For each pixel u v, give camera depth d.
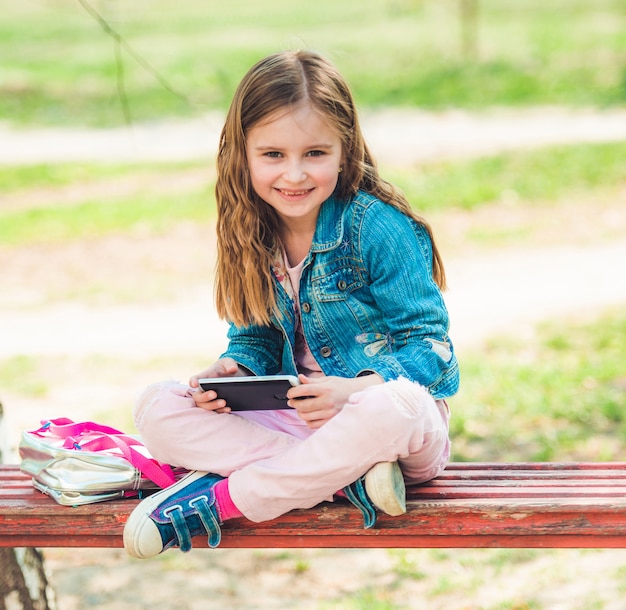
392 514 2.26
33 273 8.86
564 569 3.95
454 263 8.59
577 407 5.41
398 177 11.28
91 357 6.80
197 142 13.61
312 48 2.64
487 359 6.28
